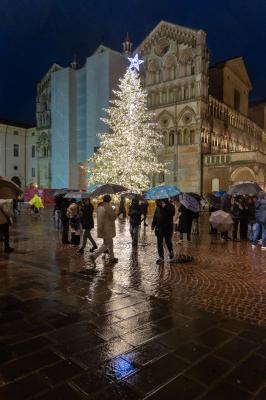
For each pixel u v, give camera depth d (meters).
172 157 43.72
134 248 13.16
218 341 5.00
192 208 14.01
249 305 6.62
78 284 7.96
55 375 4.07
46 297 6.98
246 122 56.66
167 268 9.76
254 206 14.09
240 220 16.17
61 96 52.03
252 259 11.13
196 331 5.34
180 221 14.70
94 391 3.76
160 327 5.48
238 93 54.50
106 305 6.51
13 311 6.18
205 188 41.50
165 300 6.86
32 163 63.28
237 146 52.66
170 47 44.34
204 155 41.56
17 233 17.16
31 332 5.27
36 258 11.01
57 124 52.81
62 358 4.47
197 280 8.45
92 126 48.41
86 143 49.97
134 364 4.32
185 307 6.45
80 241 14.62
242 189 14.77
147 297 7.03
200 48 41.62
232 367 4.27
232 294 7.32
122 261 10.70
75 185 52.03
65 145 51.59
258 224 13.81
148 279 8.50
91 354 4.58
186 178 42.62
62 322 5.66
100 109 47.41
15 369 4.20
